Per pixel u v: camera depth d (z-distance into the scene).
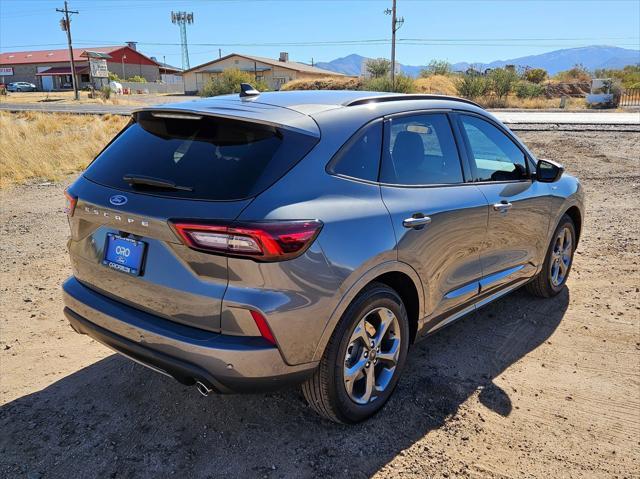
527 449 2.90
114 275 2.80
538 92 46.06
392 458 2.80
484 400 3.33
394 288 3.21
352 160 2.87
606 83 39.53
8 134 15.03
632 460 2.83
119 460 2.76
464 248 3.51
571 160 12.68
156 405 3.22
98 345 3.98
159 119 3.00
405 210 3.01
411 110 3.35
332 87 48.94
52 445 2.86
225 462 2.76
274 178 2.52
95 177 2.95
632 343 4.09
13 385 3.41
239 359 2.44
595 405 3.31
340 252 2.62
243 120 2.66
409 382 3.50
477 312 4.62
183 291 2.52
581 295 4.98
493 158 3.97
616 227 7.12
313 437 2.95
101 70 63.47
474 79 45.22
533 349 3.99
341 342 2.74
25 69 88.19
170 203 2.53
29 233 6.99
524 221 4.13
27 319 4.38
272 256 2.39
